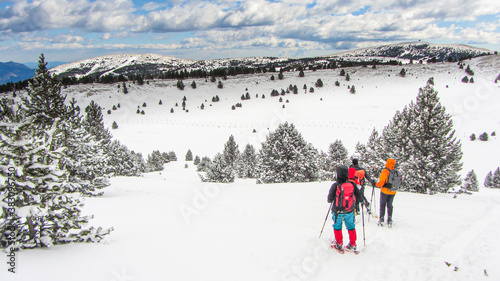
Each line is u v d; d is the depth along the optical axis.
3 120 5.35
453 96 110.50
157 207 11.09
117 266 4.76
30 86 15.29
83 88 161.00
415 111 21.30
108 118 115.81
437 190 20.27
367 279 4.58
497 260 5.09
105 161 17.05
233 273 4.70
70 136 14.70
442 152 20.25
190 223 8.32
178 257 5.37
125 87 155.88
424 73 166.38
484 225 7.29
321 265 5.09
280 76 185.00
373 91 142.88
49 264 4.54
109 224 8.27
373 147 38.44
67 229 5.76
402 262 5.19
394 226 7.34
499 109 88.94
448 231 6.85
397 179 7.10
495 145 61.66
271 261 5.23
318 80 158.12
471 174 37.91
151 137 89.44
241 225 7.88
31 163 5.24
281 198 12.08
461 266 4.95
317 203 10.72
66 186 5.74
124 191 17.25
